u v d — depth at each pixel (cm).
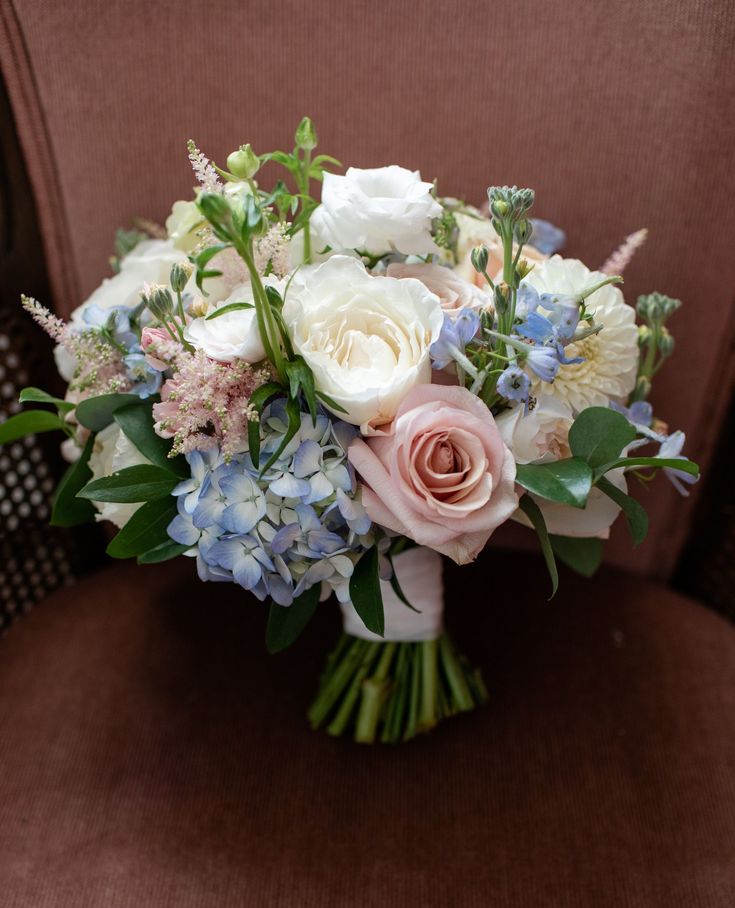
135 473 57
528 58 75
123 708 76
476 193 80
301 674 81
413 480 50
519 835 65
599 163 78
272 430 54
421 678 73
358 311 53
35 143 81
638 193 78
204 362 51
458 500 52
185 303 59
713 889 61
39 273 89
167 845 65
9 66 77
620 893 61
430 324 52
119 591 89
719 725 74
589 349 61
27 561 96
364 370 51
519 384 51
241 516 53
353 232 56
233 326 53
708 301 80
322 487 52
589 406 59
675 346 82
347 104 78
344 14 75
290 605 59
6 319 88
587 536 62
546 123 77
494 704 77
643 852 64
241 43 76
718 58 72
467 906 60
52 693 77
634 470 64
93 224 83
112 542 57
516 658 82
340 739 74
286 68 77
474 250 54
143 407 59
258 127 79
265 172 80
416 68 76
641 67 74
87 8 75
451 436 51
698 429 87
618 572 93
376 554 57
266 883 62
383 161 80
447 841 65
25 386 91
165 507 59
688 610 87
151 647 82
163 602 88
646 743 72
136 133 79
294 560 56
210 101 78
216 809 68
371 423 53
